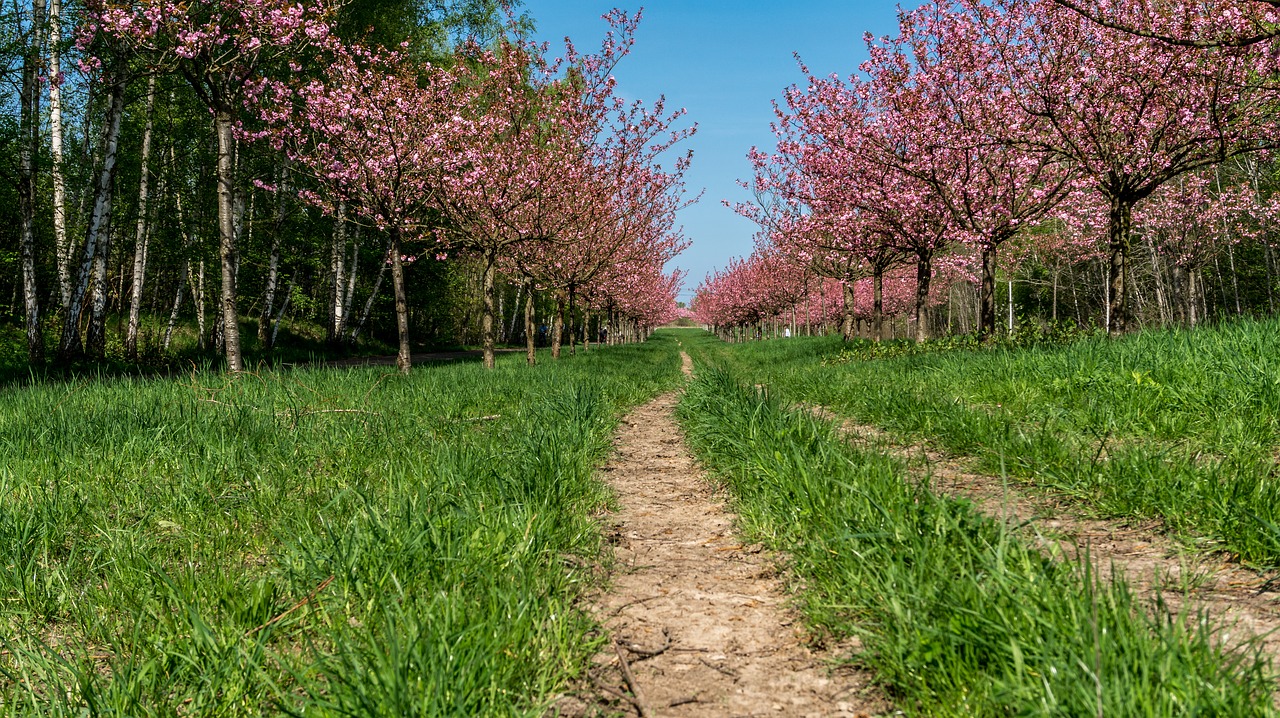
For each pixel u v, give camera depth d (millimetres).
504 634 2289
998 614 2129
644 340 74500
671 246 29250
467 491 3914
